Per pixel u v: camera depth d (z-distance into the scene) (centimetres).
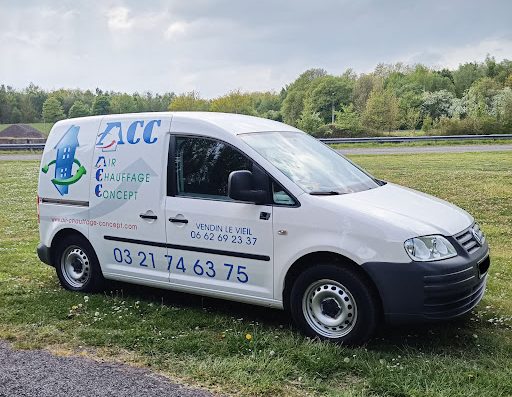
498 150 2567
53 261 699
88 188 647
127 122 632
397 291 461
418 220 486
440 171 1855
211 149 566
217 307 609
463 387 402
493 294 640
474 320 552
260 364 446
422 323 463
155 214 589
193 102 6919
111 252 633
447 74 9350
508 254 859
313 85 7756
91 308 609
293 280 515
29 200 1592
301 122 5159
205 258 558
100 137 646
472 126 4003
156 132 603
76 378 436
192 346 490
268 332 521
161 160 591
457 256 474
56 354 487
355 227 478
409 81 8356
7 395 409
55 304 621
